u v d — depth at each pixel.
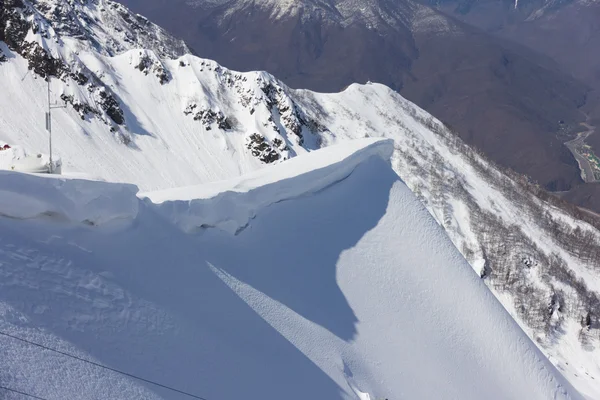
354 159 37.22
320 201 34.53
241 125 122.69
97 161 94.94
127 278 20.38
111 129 103.62
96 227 21.11
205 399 18.73
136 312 19.44
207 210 26.83
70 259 18.95
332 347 26.22
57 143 92.75
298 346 24.81
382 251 34.03
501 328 34.72
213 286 24.14
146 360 18.22
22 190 18.61
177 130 114.94
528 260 111.81
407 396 26.84
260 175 32.91
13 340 15.27
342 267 31.64
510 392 31.75
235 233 28.75
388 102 167.38
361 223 35.03
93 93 105.25
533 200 152.38
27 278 17.14
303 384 22.75
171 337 19.78
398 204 37.34
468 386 29.86
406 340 29.81
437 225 37.91
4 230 17.97
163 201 25.06
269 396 20.89
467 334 32.81
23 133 90.69
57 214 19.84
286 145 121.88
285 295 27.34
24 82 99.06
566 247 135.12
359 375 26.03
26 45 102.38
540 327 94.56
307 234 32.12
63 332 16.70
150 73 122.12
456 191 129.88
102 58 119.94
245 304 24.83
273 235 30.53
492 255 110.75
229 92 128.12
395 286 32.59
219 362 20.45
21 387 14.37
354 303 30.09
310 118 137.75
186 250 24.55
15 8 103.44
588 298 109.12
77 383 15.69
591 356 92.19
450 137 166.62
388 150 40.78
